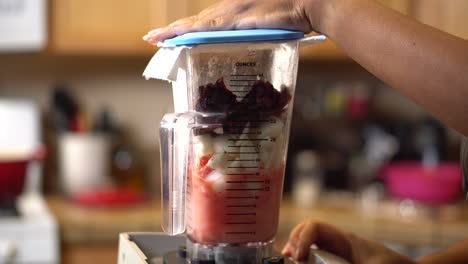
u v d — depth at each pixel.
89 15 2.24
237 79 0.67
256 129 0.68
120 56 2.57
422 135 2.41
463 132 0.61
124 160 2.48
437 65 0.59
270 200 0.69
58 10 2.22
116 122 2.59
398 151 2.43
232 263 0.69
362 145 2.58
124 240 0.77
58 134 2.54
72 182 2.41
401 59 0.61
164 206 0.67
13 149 2.28
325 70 2.63
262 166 0.68
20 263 1.93
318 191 2.38
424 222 2.02
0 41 2.12
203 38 0.64
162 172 0.67
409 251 1.98
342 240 0.84
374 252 0.84
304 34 0.68
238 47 0.66
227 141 0.68
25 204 2.25
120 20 2.25
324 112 2.60
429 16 2.25
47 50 2.22
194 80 0.67
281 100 0.68
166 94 2.62
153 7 2.26
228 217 0.69
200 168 0.68
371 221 2.03
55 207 2.21
